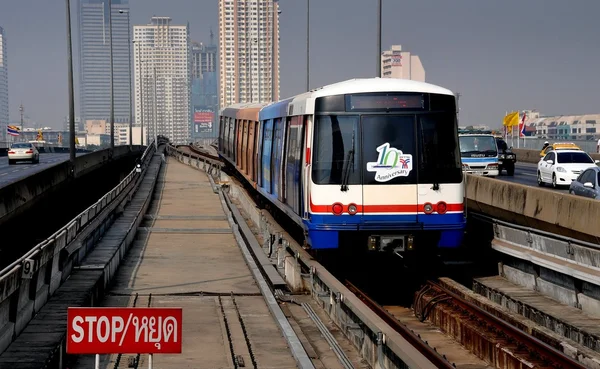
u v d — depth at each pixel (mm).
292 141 21516
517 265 19156
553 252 17141
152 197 42938
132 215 30141
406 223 17672
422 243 18062
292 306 17594
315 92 18328
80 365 11992
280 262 21750
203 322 15266
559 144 58812
